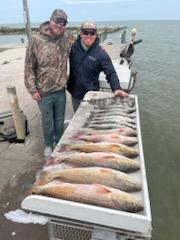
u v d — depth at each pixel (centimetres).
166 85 1182
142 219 192
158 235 388
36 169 439
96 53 443
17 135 515
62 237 226
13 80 1041
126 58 796
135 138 316
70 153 291
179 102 959
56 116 453
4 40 4428
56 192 225
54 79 415
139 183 238
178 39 3522
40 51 397
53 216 215
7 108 701
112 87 447
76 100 488
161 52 2188
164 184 503
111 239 200
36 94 411
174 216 425
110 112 390
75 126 358
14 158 470
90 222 206
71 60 455
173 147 641
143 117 819
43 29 396
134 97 439
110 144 293
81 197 219
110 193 218
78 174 248
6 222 335
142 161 270
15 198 374
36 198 210
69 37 425
